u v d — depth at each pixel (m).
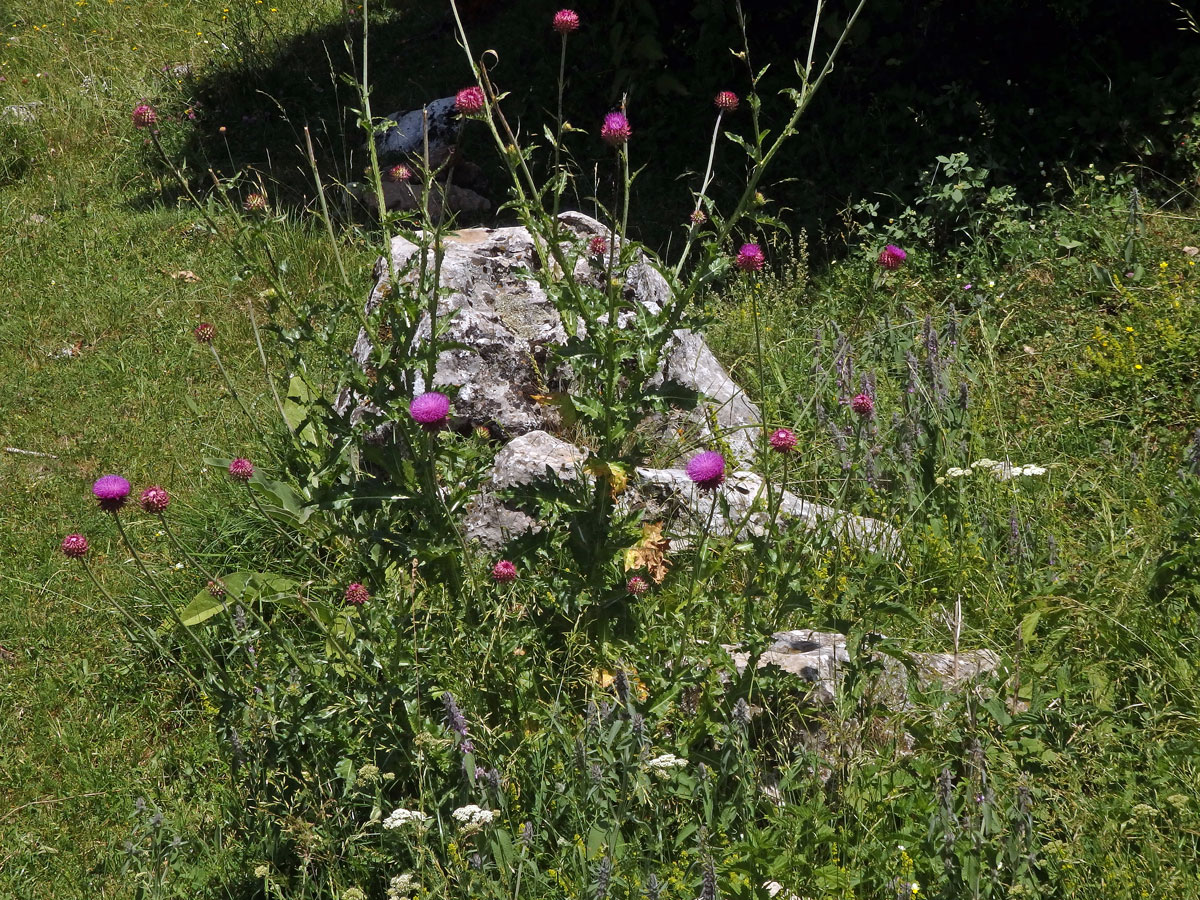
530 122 8.15
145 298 6.89
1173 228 6.12
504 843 2.81
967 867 2.65
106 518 5.11
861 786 3.04
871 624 3.63
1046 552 4.03
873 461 4.52
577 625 3.51
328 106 8.98
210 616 4.12
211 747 3.82
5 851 3.58
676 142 7.66
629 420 3.47
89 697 4.18
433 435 3.51
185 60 10.03
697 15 7.56
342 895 2.81
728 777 3.12
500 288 5.03
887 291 6.09
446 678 3.28
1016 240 6.16
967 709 3.18
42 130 8.98
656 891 2.59
